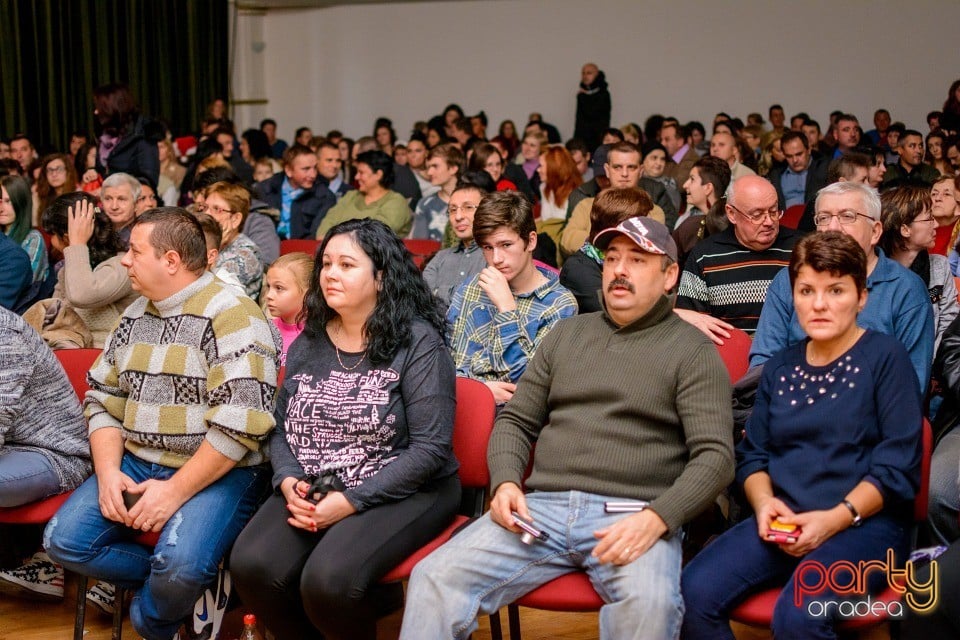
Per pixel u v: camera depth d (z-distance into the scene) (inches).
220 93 453.7
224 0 451.8
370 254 89.1
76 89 406.6
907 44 372.5
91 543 92.0
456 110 421.7
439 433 87.9
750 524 82.1
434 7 454.6
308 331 93.1
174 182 290.4
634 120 424.5
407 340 89.2
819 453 80.4
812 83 390.3
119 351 96.7
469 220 133.7
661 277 84.4
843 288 80.0
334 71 474.0
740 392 92.0
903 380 79.4
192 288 94.4
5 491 95.2
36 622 105.7
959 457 88.6
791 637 74.2
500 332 105.0
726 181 168.1
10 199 152.6
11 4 384.8
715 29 404.8
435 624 79.5
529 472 96.2
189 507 91.3
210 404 93.1
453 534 87.2
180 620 93.0
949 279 114.7
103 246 130.2
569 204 187.9
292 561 84.7
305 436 89.7
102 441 96.5
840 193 99.1
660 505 78.3
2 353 95.3
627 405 82.8
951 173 262.5
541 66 438.9
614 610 76.8
